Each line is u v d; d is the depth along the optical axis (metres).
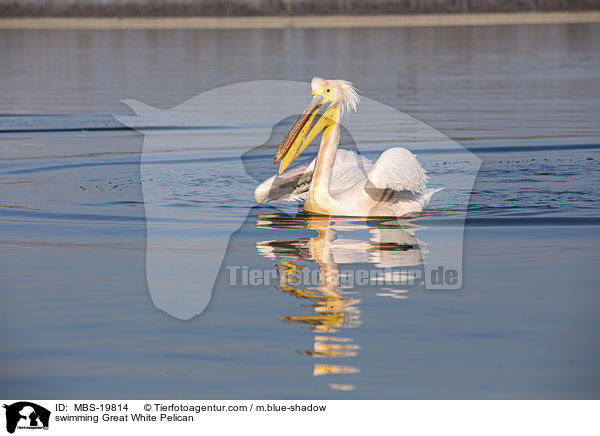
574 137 22.23
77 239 11.75
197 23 133.12
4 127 26.30
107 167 18.64
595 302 8.76
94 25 131.00
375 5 153.12
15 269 10.23
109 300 9.03
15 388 6.98
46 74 46.81
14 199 14.83
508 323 8.19
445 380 6.97
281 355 7.50
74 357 7.55
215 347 7.72
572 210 13.47
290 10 150.12
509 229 12.17
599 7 133.50
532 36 78.81
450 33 88.44
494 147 20.81
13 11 153.88
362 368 7.21
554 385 6.87
